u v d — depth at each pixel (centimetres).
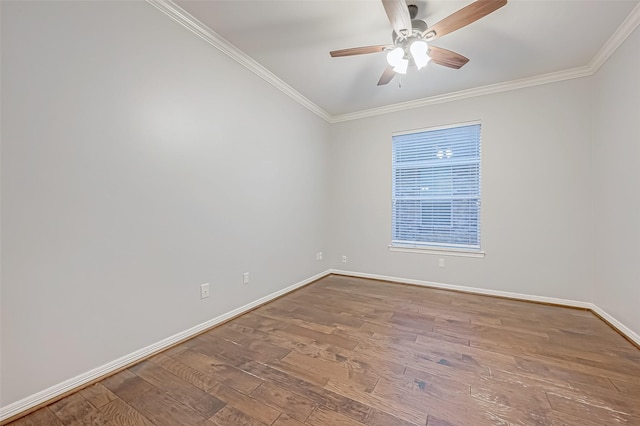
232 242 268
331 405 147
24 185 143
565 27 225
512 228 325
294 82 328
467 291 351
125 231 185
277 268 331
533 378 170
